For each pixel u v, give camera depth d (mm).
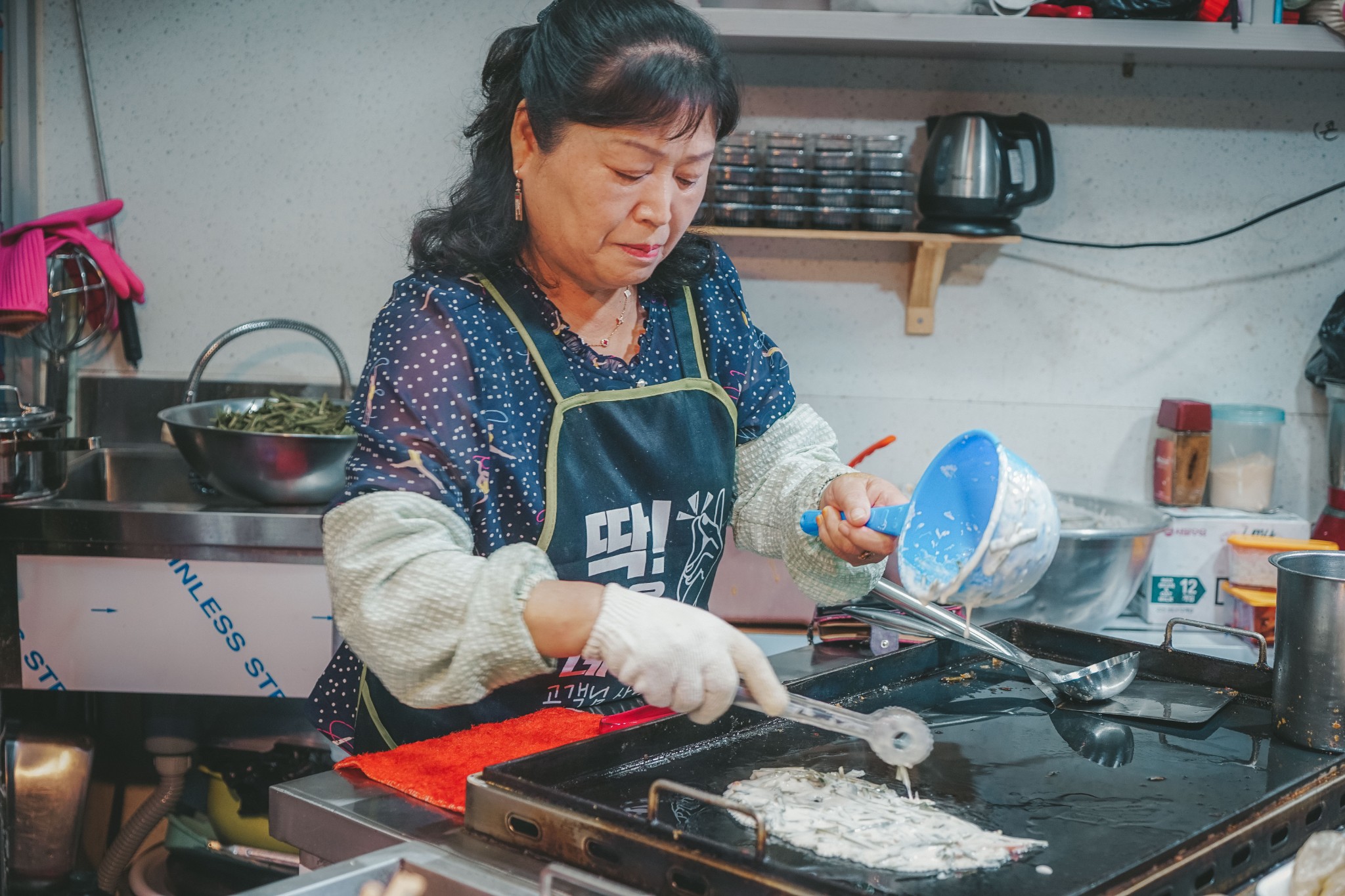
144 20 2408
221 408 2289
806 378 2432
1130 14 2033
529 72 1018
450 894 815
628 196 1001
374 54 2408
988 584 948
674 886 779
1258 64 2250
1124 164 2346
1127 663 1230
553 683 1225
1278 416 2262
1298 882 772
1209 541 2162
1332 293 2359
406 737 1198
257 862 2156
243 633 2057
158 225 2469
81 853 2502
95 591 2053
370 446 1031
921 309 2379
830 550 1251
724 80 1019
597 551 1170
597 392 1162
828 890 718
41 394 2465
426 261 1150
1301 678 1069
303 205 2455
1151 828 912
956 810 941
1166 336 2389
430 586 916
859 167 2201
